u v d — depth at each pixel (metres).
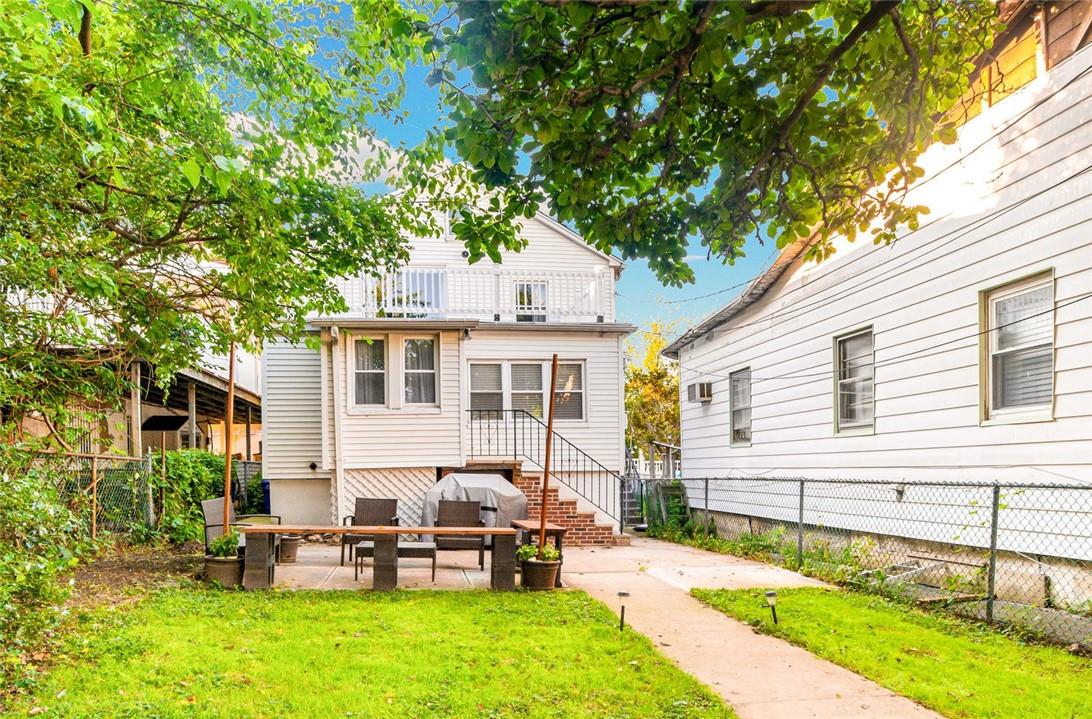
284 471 12.94
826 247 4.64
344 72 6.79
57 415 7.36
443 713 4.07
